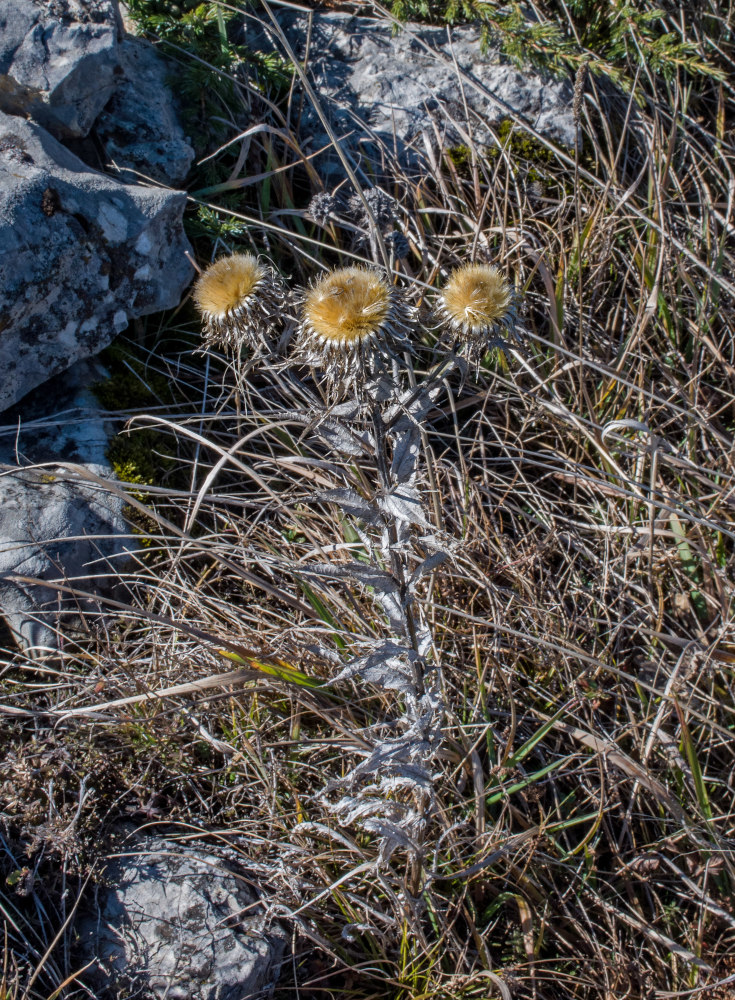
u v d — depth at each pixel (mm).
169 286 814
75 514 774
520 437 863
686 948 742
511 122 982
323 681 760
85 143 825
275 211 880
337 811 689
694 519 774
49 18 802
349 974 722
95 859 712
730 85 1016
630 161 1008
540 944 729
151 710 740
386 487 645
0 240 752
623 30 975
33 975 678
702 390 905
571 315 911
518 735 772
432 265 906
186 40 882
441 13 1024
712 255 934
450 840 737
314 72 984
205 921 707
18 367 776
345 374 626
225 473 820
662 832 764
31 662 751
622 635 803
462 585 798
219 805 742
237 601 794
